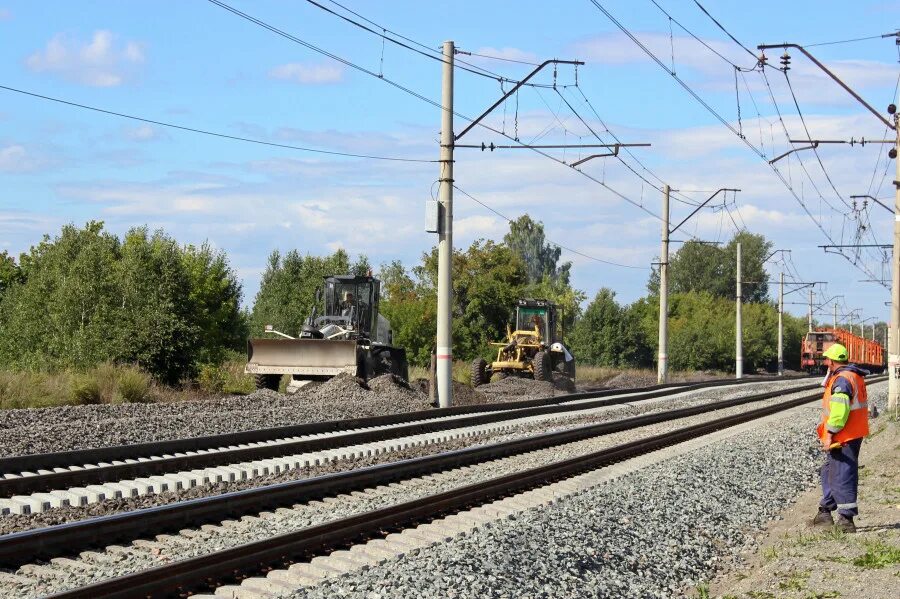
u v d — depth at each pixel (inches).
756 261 5137.8
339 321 1187.3
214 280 2265.0
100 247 1488.7
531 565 360.8
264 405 970.7
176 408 896.3
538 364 1542.8
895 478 613.3
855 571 364.2
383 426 876.0
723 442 831.1
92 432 692.7
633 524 462.9
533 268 4670.3
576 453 729.6
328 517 440.5
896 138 1204.5
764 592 348.5
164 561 349.4
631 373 2549.2
